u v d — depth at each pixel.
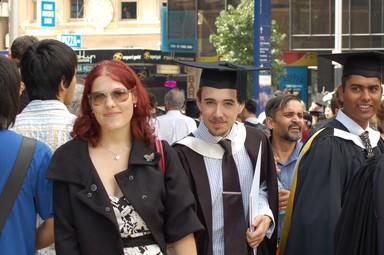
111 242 3.77
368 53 5.13
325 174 4.97
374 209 4.06
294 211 4.98
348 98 5.20
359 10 35.56
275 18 36.28
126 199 3.82
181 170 4.04
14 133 3.88
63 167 3.85
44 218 3.93
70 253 3.79
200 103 4.85
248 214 4.76
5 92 3.80
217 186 4.69
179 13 33.06
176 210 3.94
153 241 3.88
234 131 4.85
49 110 4.57
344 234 4.23
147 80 32.97
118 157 3.94
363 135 5.13
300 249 4.91
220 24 30.73
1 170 3.76
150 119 4.05
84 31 37.12
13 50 5.87
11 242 3.74
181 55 33.53
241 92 4.83
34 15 37.84
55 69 4.58
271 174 4.92
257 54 16.80
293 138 6.43
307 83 36.72
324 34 35.84
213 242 4.66
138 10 36.75
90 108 3.98
